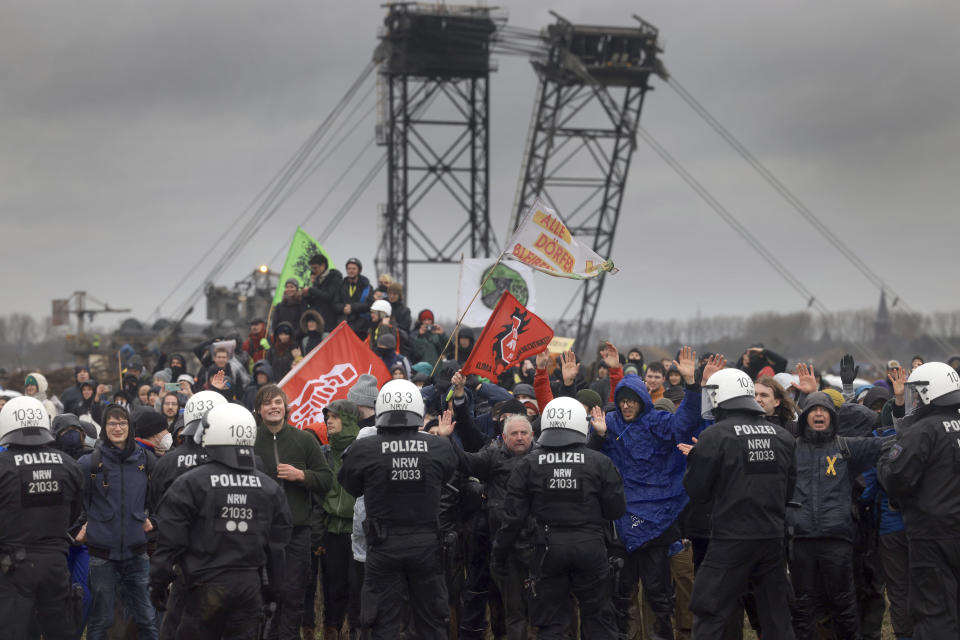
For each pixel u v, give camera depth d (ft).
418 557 28.37
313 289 53.93
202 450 29.19
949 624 28.35
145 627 31.73
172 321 131.13
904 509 29.25
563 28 187.83
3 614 28.07
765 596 28.12
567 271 37.88
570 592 28.94
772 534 27.53
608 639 28.71
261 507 25.75
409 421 28.63
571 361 36.60
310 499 31.94
